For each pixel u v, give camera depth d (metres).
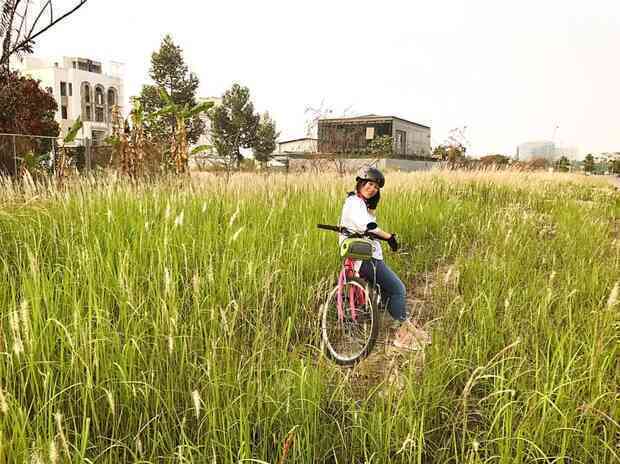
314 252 6.00
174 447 2.50
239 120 51.59
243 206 6.93
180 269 4.71
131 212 5.93
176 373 3.07
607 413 2.83
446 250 7.51
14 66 9.63
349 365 3.87
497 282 5.17
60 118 66.06
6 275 3.98
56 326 3.03
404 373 3.04
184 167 10.05
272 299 4.53
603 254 6.86
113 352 2.99
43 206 5.89
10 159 8.91
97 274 3.92
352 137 22.09
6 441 2.05
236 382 2.83
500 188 16.08
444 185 15.56
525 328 4.05
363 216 4.23
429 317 4.85
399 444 2.61
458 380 3.40
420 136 49.66
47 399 2.61
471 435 2.84
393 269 6.49
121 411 2.69
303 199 8.55
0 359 2.53
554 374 2.79
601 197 16.62
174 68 47.44
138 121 10.06
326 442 2.69
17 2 7.89
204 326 3.39
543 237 8.30
